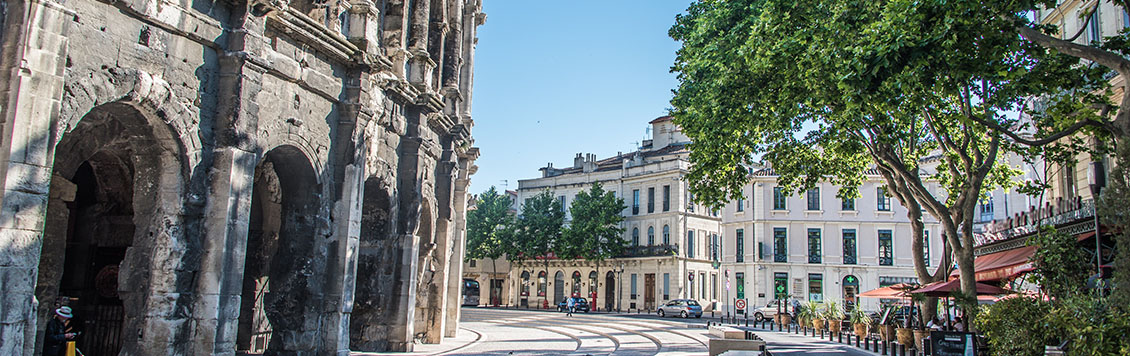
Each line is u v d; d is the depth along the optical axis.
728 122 23.17
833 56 17.23
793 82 20.45
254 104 15.62
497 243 72.25
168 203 14.30
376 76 20.36
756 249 57.09
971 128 21.83
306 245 18.08
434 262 26.39
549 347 25.72
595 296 68.69
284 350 17.70
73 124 12.29
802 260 56.56
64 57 11.98
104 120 14.88
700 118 24.48
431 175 25.25
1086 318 13.84
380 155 21.25
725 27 23.94
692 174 26.55
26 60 11.48
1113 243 20.45
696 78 25.55
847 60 16.25
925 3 14.49
